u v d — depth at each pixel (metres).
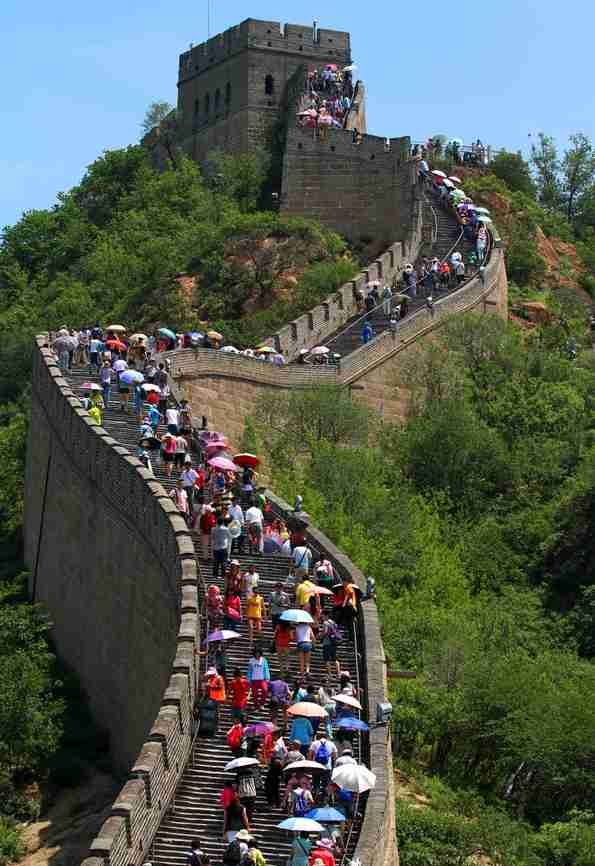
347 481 73.88
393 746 55.72
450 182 117.56
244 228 111.38
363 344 88.94
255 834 37.66
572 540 77.44
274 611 46.97
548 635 69.00
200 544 53.50
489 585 75.00
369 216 116.00
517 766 55.06
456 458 82.25
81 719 60.53
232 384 78.81
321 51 134.12
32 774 55.28
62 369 73.31
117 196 139.25
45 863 49.81
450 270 101.31
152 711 52.88
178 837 38.25
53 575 69.31
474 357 92.00
